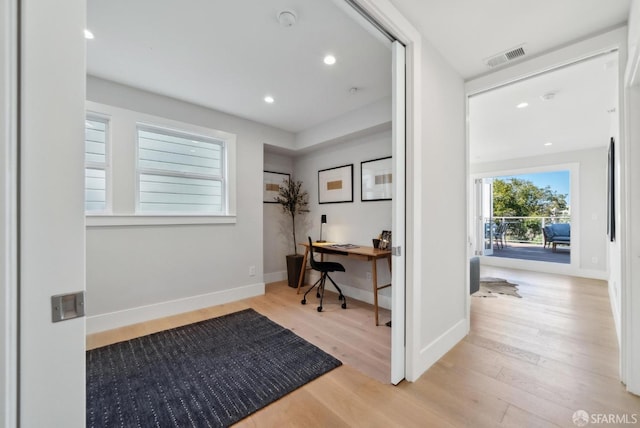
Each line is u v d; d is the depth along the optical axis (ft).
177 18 5.85
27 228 1.93
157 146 10.03
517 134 13.32
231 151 11.51
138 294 9.22
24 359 1.94
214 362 6.67
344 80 8.62
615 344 7.39
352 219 12.34
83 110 2.15
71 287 2.12
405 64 5.84
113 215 8.70
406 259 5.90
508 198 26.91
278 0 5.37
